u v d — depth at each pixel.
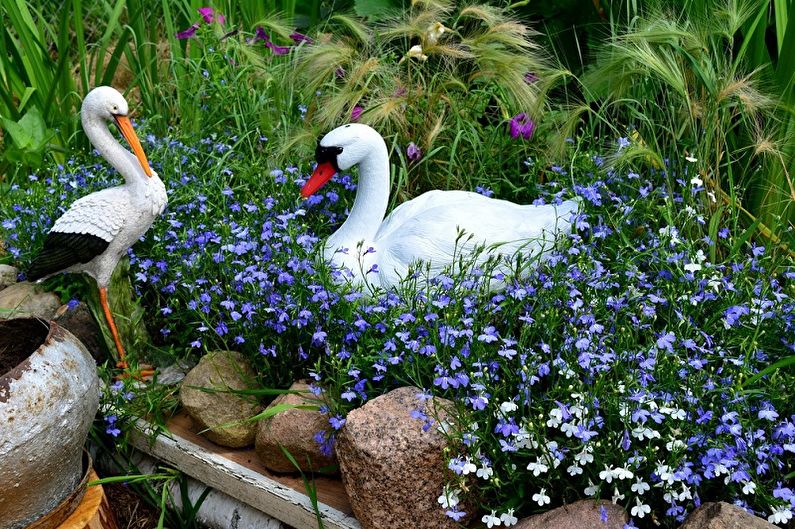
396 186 3.94
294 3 4.91
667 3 3.99
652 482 2.51
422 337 2.71
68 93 4.71
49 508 2.62
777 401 2.59
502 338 2.70
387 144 3.94
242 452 3.04
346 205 3.63
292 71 3.93
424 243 3.03
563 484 2.57
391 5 4.68
